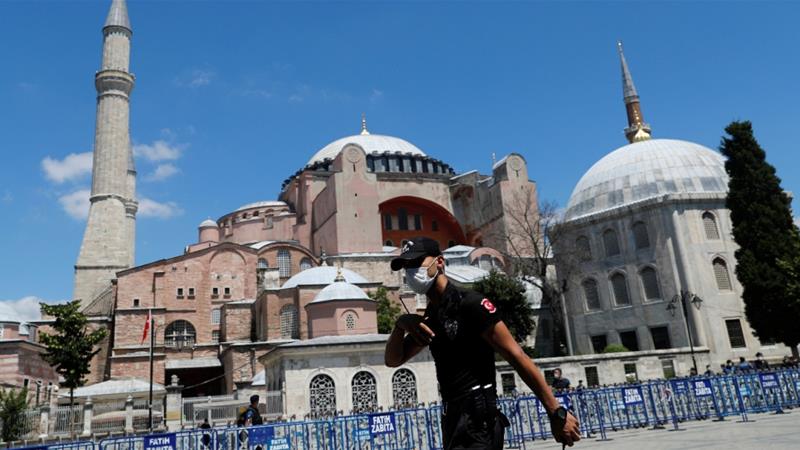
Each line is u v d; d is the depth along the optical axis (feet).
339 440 56.03
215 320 208.74
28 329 203.21
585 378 144.56
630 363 149.79
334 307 140.15
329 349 106.83
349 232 231.91
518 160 251.19
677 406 67.67
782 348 162.71
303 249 229.04
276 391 109.19
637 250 177.06
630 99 242.78
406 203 278.26
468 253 228.02
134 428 120.37
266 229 266.16
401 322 11.69
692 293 163.02
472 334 10.82
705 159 188.14
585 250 189.57
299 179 271.90
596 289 185.06
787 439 40.37
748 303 144.97
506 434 60.29
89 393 142.82
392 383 109.09
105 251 239.30
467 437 10.41
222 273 214.07
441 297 11.32
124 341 192.34
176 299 205.46
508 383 127.34
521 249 234.99
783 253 141.79
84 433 109.40
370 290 193.26
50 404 129.49
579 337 185.88
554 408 10.14
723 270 169.17
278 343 177.47
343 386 106.22
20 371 164.55
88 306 217.77
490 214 253.65
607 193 190.39
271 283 202.90
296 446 54.80
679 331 163.22
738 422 60.85
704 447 40.65
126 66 258.37
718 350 158.51
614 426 65.16
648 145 199.62
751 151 152.35
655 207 174.40
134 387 146.72
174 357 192.13
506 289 167.02
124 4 263.49
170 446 52.24
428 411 60.13
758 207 147.02
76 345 129.59
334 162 247.91
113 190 247.09
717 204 174.50
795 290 131.54
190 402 127.65
